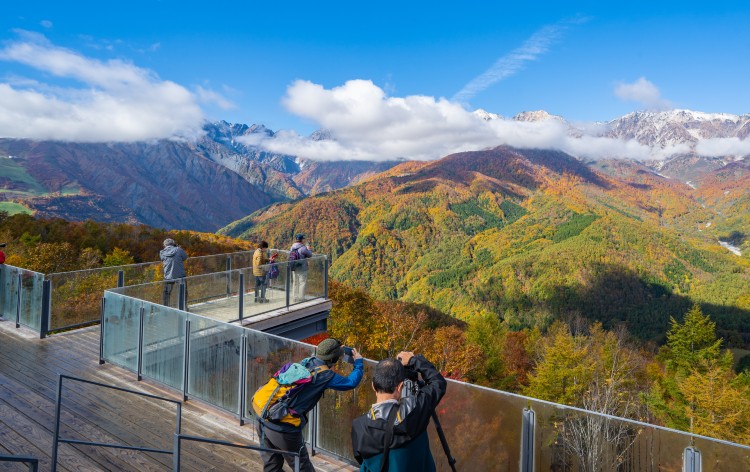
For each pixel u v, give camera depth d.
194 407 6.44
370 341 51.22
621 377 50.88
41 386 6.81
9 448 4.79
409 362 2.71
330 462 5.12
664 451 3.44
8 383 6.81
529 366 69.25
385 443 2.32
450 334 60.59
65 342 9.17
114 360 7.95
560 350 50.75
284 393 3.55
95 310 10.56
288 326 11.51
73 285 10.08
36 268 22.47
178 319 6.85
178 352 6.86
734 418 41.62
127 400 6.48
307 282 12.29
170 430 5.62
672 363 73.75
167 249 9.98
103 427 5.52
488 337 62.31
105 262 25.20
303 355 5.30
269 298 11.38
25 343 9.00
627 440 3.56
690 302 180.50
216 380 6.35
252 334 5.88
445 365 55.44
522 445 3.94
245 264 14.33
